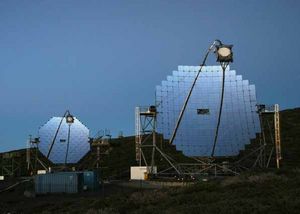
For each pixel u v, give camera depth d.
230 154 59.22
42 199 60.00
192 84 62.31
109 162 104.81
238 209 24.52
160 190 41.88
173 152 86.88
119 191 63.12
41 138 89.94
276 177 39.53
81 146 92.50
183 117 60.56
